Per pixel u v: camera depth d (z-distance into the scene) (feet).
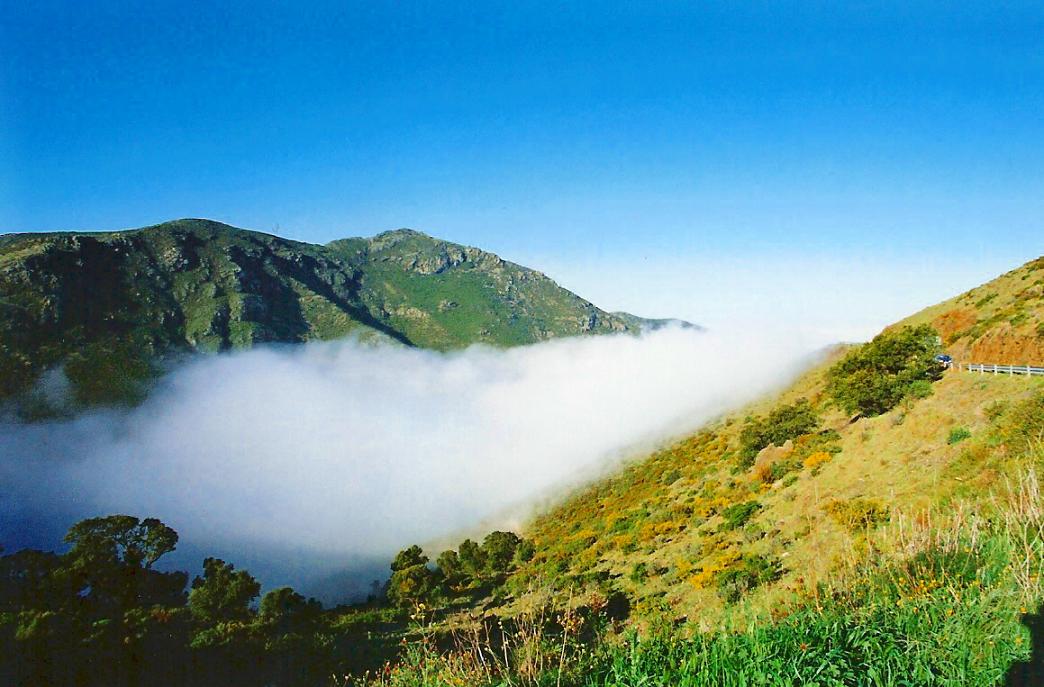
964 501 43.42
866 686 19.62
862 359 144.87
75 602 140.77
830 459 120.67
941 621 22.79
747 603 36.45
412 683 26.61
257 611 161.27
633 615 76.13
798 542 76.69
